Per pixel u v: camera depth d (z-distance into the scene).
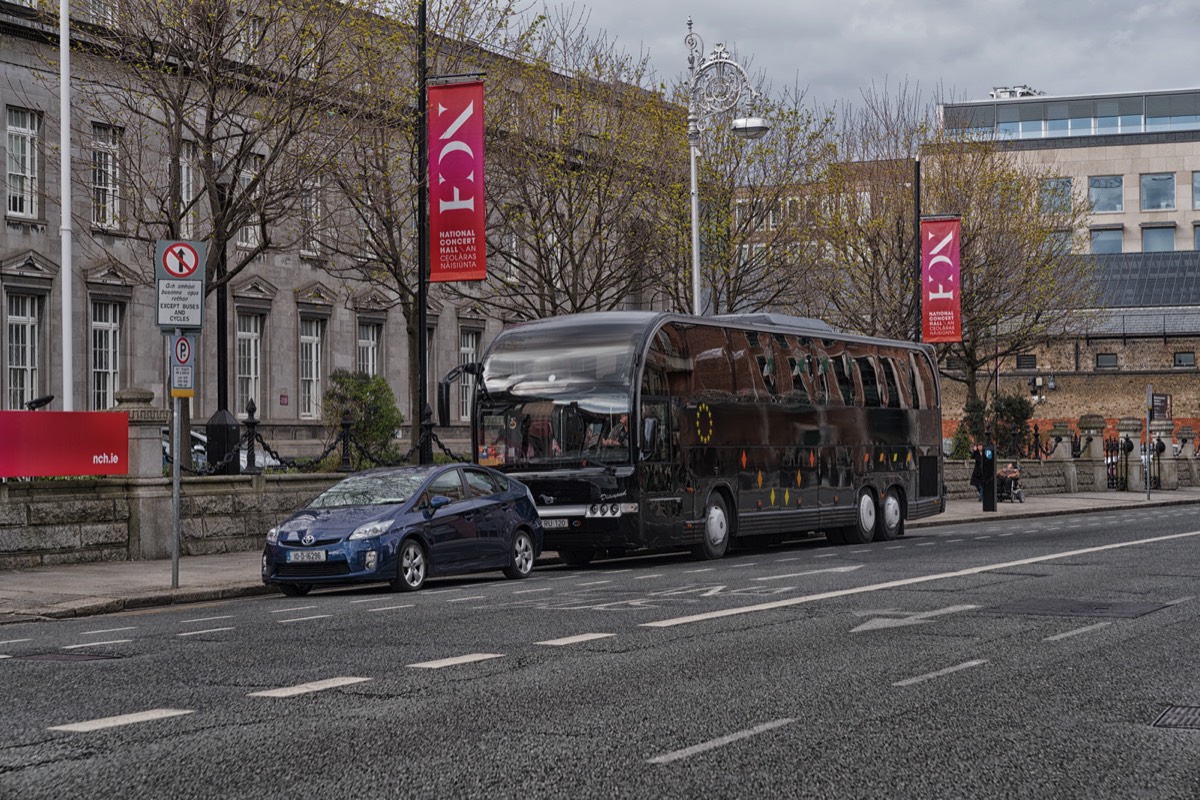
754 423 26.58
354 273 50.72
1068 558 22.55
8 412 21.64
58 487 22.20
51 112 40.25
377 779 7.30
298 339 49.16
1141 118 110.31
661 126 37.31
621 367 23.67
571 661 11.48
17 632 15.09
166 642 13.42
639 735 8.43
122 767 7.61
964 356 59.69
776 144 40.31
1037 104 112.19
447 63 33.47
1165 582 18.14
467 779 7.29
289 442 47.56
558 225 35.91
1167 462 66.75
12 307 40.41
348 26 31.33
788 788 7.08
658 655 11.77
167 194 31.03
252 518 25.28
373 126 31.80
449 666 11.27
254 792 7.03
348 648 12.60
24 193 40.28
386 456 34.91
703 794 6.96
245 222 30.12
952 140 53.94
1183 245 104.12
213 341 45.97
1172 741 8.24
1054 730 8.57
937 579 18.77
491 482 21.06
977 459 46.06
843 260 48.50
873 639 12.69
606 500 23.28
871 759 7.75
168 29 29.36
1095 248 105.94
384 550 18.53
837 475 29.19
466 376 55.81
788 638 12.79
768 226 41.22
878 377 31.38
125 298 42.97
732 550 29.08
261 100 31.06
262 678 10.84
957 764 7.62
